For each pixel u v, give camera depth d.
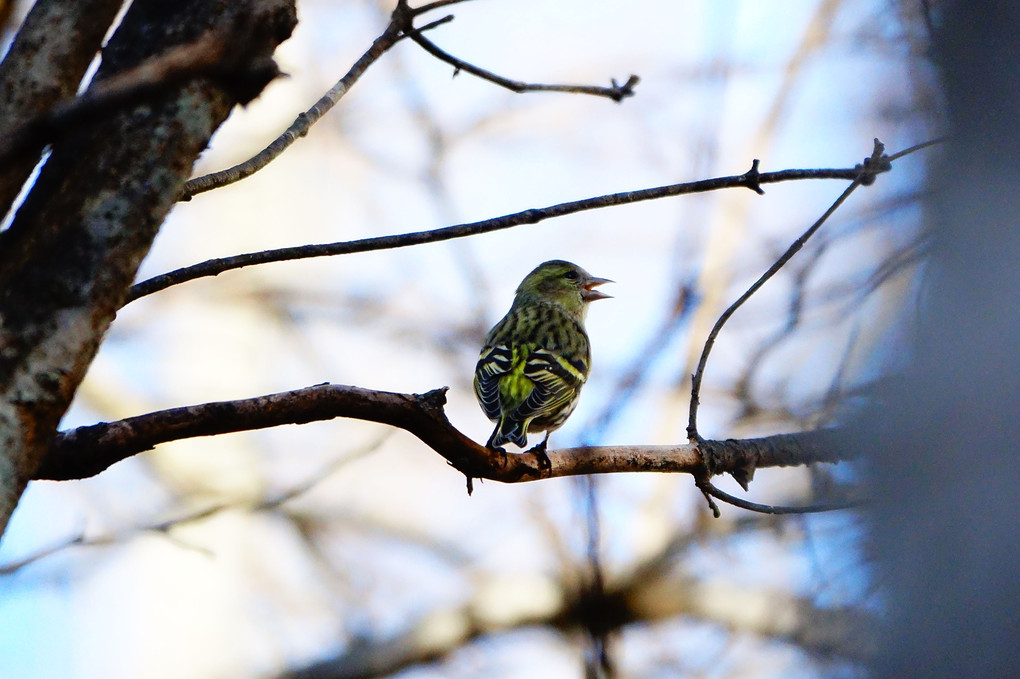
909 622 7.75
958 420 7.88
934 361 8.16
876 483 8.30
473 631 16.36
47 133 3.53
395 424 7.35
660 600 15.45
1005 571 7.46
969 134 8.71
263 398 6.70
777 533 15.48
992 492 7.64
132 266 4.51
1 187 4.19
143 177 4.52
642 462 8.70
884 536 8.16
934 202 8.81
